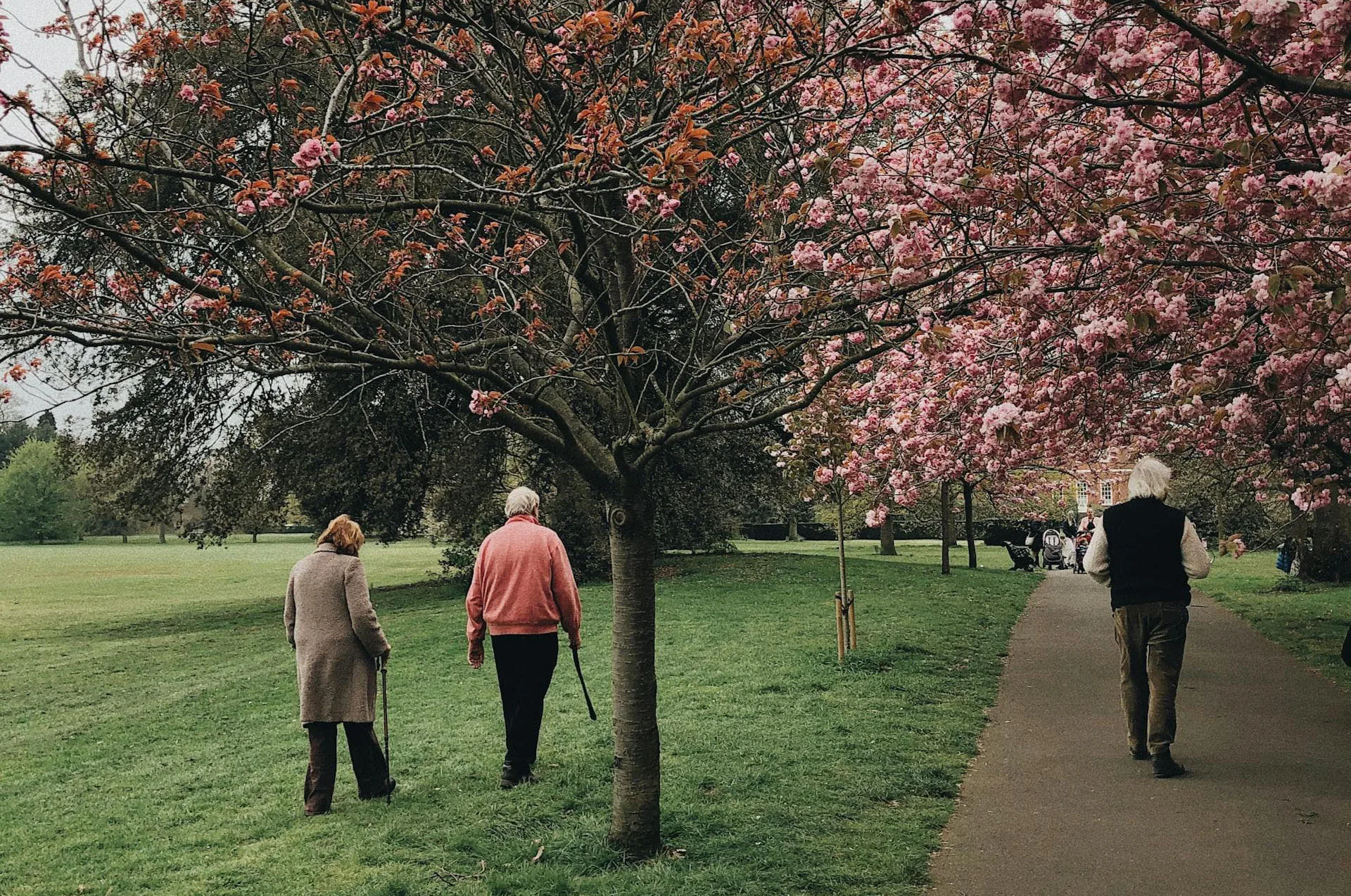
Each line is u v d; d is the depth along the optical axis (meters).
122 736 10.44
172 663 16.72
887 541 40.12
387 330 5.26
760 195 6.61
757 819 5.97
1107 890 4.84
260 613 25.02
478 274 6.05
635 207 5.05
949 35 5.62
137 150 5.14
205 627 22.62
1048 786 6.59
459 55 5.90
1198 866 5.08
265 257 5.51
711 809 6.14
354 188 6.29
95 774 8.77
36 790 8.33
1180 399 6.58
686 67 5.66
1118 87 5.02
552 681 10.96
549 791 6.72
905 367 9.01
